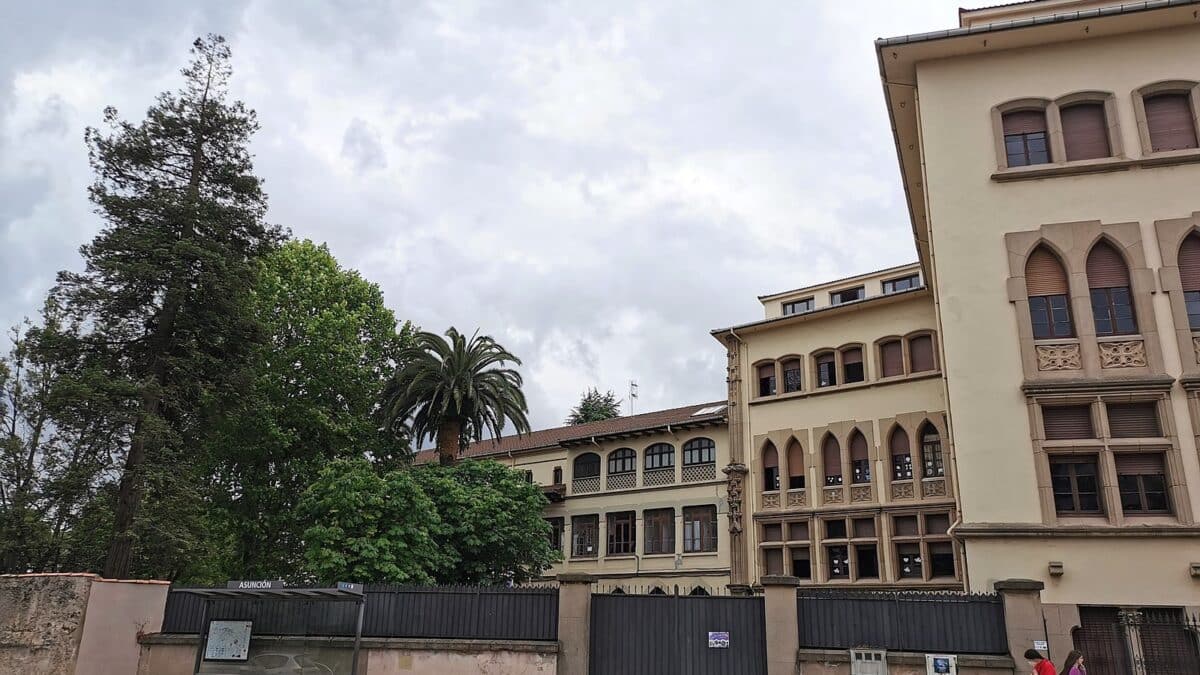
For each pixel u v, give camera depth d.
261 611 18.27
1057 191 19.67
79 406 24.03
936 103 21.17
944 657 14.87
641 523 41.81
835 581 32.31
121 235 26.20
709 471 39.97
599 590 42.38
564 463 46.69
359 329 39.34
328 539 25.61
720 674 16.28
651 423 44.28
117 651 18.27
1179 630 15.99
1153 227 18.84
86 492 23.97
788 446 35.38
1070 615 16.59
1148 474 17.55
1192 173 18.94
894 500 31.53
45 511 26.22
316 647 17.66
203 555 29.78
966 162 20.50
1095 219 19.23
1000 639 14.91
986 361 18.88
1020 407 18.36
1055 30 20.30
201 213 27.92
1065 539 17.14
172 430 25.53
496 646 16.95
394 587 18.14
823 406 34.56
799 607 16.20
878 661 15.18
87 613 17.69
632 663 16.70
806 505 33.88
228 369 28.06
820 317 35.38
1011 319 19.02
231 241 29.25
